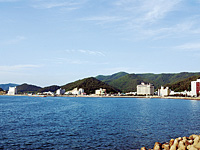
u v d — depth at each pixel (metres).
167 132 50.59
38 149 36.88
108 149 36.84
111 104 183.50
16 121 69.12
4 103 191.00
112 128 55.59
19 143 40.53
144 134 48.16
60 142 41.34
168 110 116.56
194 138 37.25
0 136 45.94
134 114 92.50
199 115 89.50
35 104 176.38
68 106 151.38
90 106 153.25
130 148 37.38
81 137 45.25
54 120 71.75
